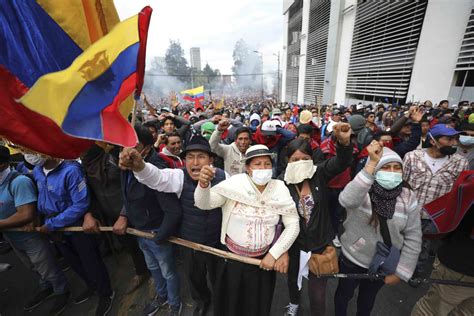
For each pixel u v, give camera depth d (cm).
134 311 243
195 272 207
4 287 283
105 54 121
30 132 125
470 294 168
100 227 215
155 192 187
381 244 169
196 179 181
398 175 160
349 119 359
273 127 342
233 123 512
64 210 216
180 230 198
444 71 829
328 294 260
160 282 234
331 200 221
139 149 203
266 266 158
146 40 131
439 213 175
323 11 1862
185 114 814
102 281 236
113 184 224
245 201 164
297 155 187
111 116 125
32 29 132
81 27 151
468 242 166
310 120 450
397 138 346
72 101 107
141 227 204
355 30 1427
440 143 242
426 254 268
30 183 216
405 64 1015
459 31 777
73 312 244
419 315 199
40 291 256
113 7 165
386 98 1064
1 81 122
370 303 197
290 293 214
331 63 1681
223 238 178
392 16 1101
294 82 2781
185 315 236
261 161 162
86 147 144
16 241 220
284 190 172
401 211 166
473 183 155
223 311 195
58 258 324
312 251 181
